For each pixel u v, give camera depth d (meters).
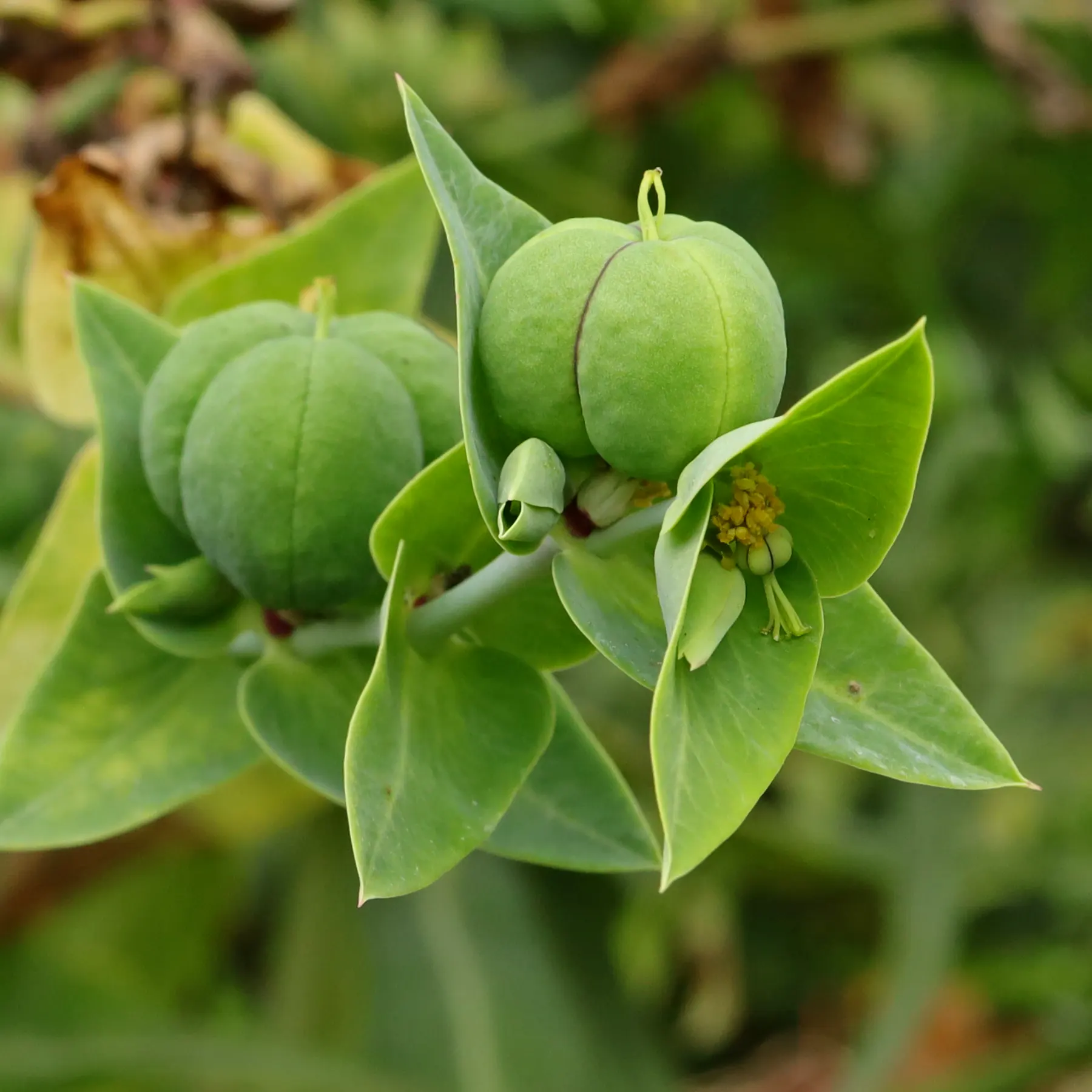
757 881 0.29
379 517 0.17
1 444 0.24
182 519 0.18
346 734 0.18
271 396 0.17
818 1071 0.29
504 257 0.17
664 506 0.16
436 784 0.17
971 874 0.28
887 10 0.28
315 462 0.17
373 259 0.19
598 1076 0.25
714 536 0.16
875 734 0.17
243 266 0.19
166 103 0.22
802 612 0.16
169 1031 0.26
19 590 0.19
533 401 0.16
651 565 0.17
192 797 0.18
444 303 0.27
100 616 0.18
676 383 0.16
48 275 0.20
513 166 0.29
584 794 0.18
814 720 0.17
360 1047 0.25
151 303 0.20
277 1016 0.26
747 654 0.16
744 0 0.29
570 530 0.17
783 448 0.16
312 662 0.18
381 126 0.29
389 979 0.25
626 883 0.27
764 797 0.29
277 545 0.17
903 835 0.29
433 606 0.17
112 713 0.18
